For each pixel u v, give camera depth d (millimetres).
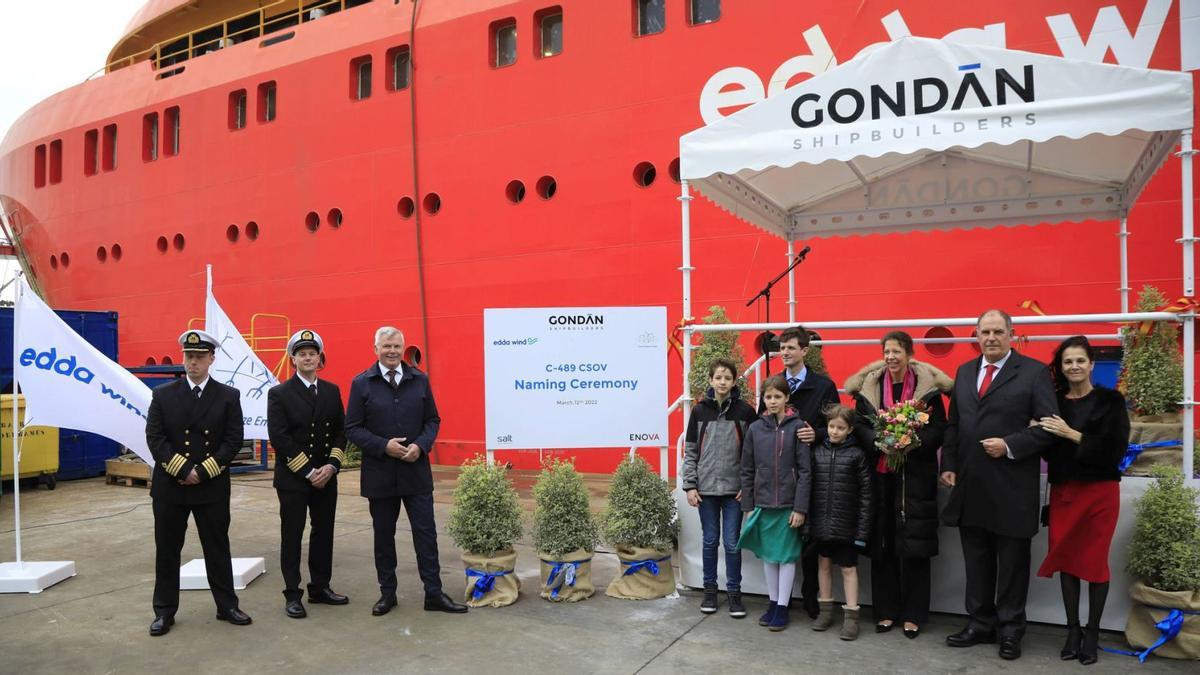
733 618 4723
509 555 5078
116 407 5734
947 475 4227
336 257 11961
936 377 4414
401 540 6879
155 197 14273
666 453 5359
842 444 4387
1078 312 7508
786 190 6773
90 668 4070
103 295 15156
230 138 13227
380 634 4516
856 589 4367
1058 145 5711
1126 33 7223
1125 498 4266
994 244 7863
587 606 4992
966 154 6309
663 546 5176
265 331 12656
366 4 12148
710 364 5527
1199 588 3924
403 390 4895
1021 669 3879
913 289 8172
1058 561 4004
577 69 9961
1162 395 4551
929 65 4531
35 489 9992
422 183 11148
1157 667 3871
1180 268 7148
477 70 10742
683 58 9266
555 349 5340
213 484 4648
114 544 6879
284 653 4246
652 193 9430
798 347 4762
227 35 15438
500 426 5344
